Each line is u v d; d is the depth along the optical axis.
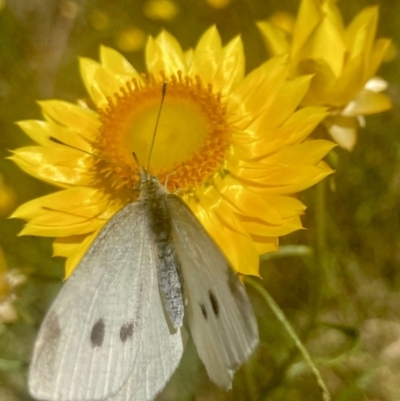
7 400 0.12
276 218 0.08
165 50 0.09
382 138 0.13
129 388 0.08
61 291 0.07
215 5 0.15
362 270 0.13
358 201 0.13
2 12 0.15
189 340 0.12
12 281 0.10
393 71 0.14
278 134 0.08
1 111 0.14
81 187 0.09
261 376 0.12
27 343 0.12
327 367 0.12
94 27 0.16
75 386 0.07
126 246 0.08
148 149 0.09
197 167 0.09
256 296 0.12
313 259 0.12
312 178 0.08
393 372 0.12
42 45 0.15
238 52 0.09
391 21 0.14
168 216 0.08
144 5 0.15
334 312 0.13
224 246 0.08
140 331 0.08
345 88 0.08
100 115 0.09
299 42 0.09
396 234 0.13
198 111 0.09
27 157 0.09
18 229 0.12
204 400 0.12
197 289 0.08
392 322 0.13
